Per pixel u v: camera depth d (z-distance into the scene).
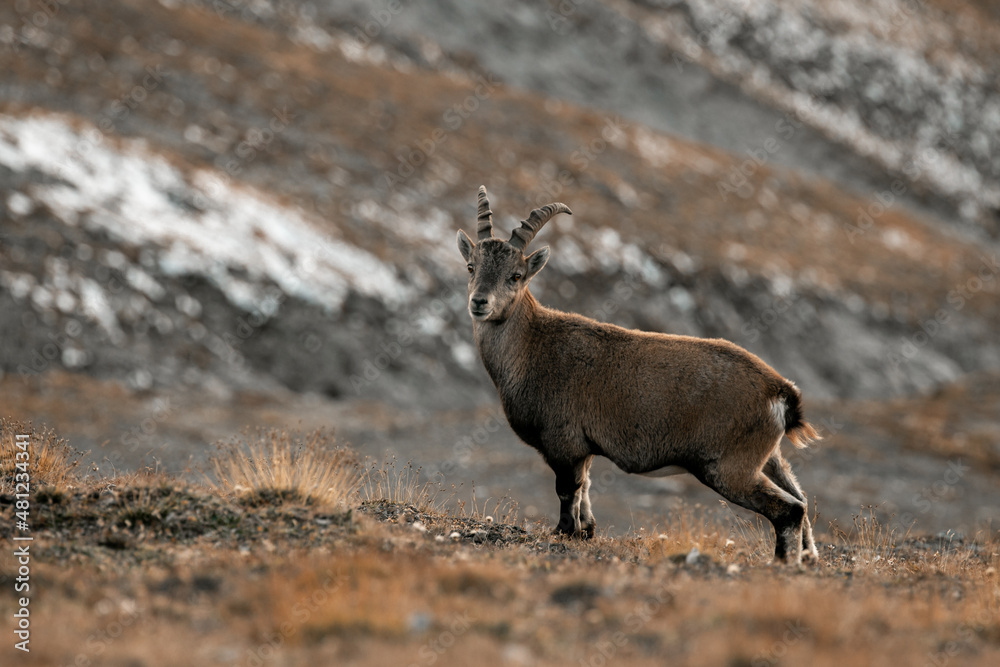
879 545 42.72
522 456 82.31
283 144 160.88
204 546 29.70
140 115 149.38
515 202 173.38
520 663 19.78
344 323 119.06
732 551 36.31
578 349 34.12
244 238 125.88
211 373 103.00
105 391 90.31
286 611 22.80
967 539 52.03
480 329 36.16
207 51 185.12
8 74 143.12
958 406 117.69
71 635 21.72
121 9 185.62
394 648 20.66
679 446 32.41
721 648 20.72
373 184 160.12
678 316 154.88
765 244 193.62
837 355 160.75
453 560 28.53
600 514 64.75
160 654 20.58
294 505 33.78
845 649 21.12
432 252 144.88
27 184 113.94
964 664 21.11
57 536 29.81
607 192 192.88
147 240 115.12
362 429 90.38
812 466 83.00
